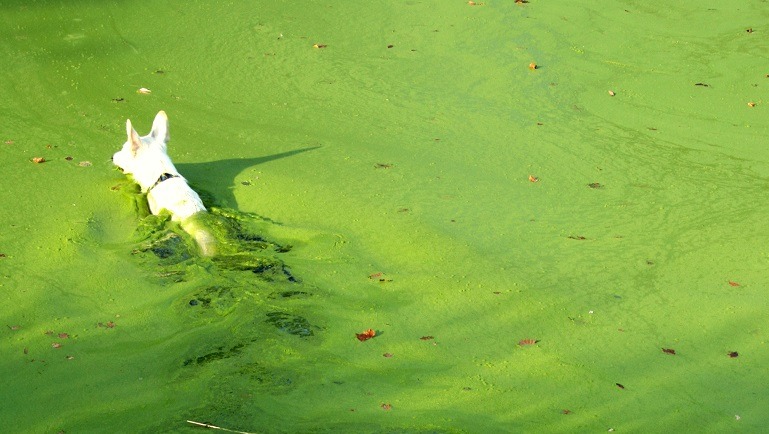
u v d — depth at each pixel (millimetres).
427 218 7332
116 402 5070
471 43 10984
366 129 8766
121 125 8242
